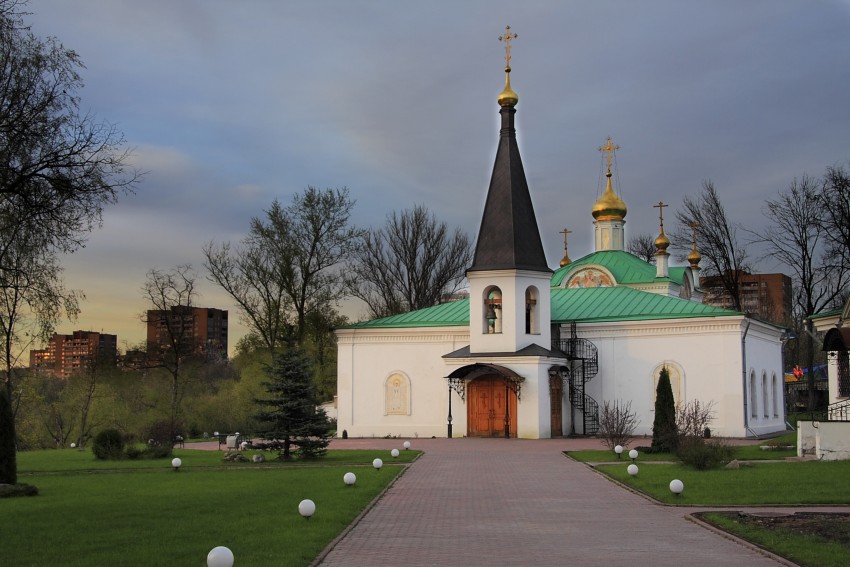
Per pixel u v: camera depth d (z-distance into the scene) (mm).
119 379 61688
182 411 56156
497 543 14445
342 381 47031
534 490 21594
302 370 30656
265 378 56281
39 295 30094
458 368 42094
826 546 13469
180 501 19156
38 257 28531
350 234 54938
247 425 55344
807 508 17750
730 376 40688
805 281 56812
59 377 66375
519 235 42688
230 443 38469
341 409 46812
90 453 37844
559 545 14273
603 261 56219
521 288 42406
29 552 13367
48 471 28016
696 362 41469
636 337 42906
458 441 40156
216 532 15023
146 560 12656
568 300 47375
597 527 16047
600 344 43625
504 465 28000
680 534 15273
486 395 42906
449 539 14820
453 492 21219
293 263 53938
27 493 20875
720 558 13141
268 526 15617
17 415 50906
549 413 41812
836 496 19016
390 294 69375
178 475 25797
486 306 43094
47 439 58469
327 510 17516
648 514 17594
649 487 21172
